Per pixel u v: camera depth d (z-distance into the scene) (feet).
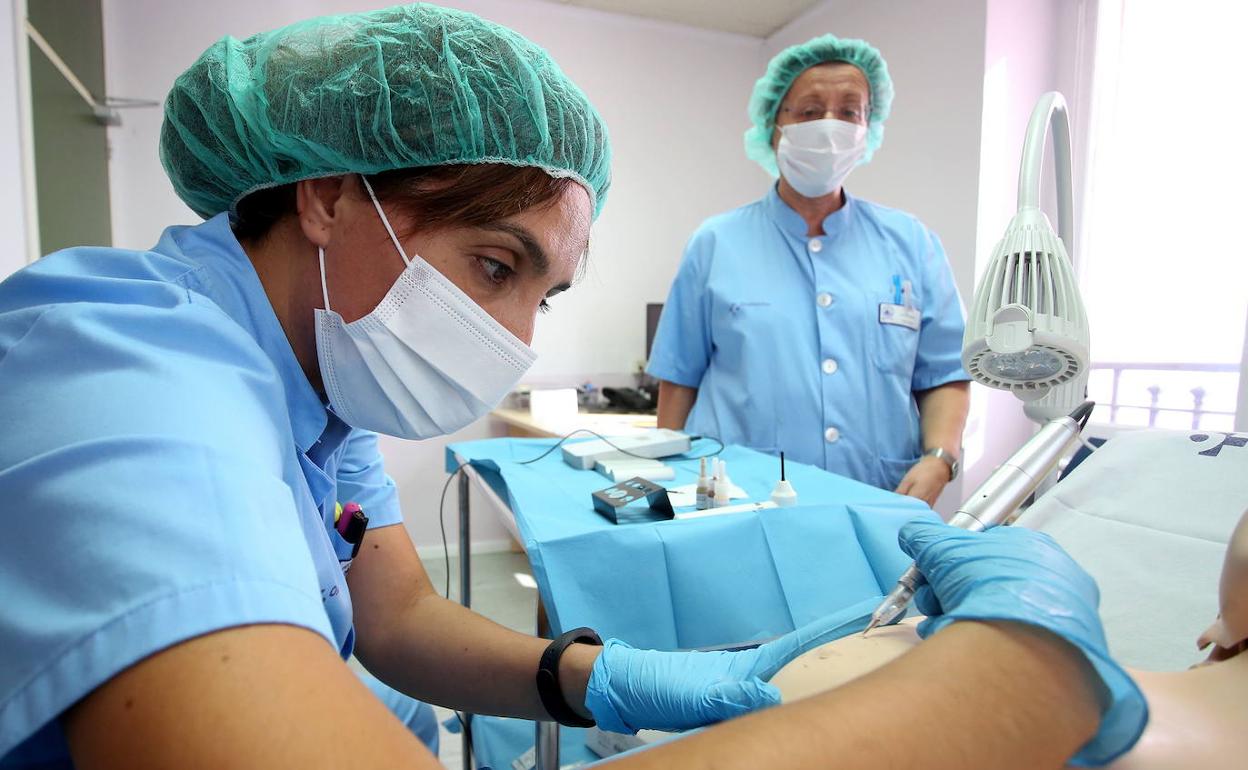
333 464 2.27
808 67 4.91
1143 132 6.64
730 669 1.94
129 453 1.07
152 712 0.88
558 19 9.73
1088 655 1.03
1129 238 6.77
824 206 5.03
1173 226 6.41
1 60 4.43
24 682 0.92
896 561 2.58
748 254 5.07
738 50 10.75
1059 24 7.39
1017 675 1.01
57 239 5.78
